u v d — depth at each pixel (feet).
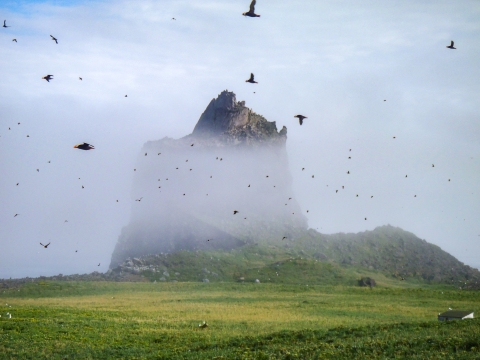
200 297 416.26
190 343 224.33
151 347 222.89
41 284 485.15
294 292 457.27
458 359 160.35
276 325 267.39
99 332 252.83
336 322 277.23
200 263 620.08
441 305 366.43
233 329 257.55
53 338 238.07
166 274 584.40
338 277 586.45
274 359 180.04
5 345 225.56
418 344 184.24
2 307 333.21
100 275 590.14
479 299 406.41
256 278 573.74
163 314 311.88
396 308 345.72
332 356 177.58
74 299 409.08
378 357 171.22
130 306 353.10
